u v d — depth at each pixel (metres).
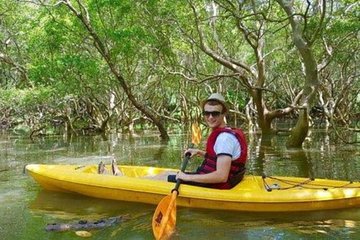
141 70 22.28
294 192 4.95
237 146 4.99
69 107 22.83
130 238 4.07
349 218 4.63
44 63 16.55
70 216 4.79
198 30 14.59
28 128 26.27
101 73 17.61
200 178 4.90
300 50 10.98
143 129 22.52
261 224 4.44
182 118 24.44
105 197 5.43
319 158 9.52
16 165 9.16
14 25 23.64
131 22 15.38
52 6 14.13
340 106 21.89
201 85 22.83
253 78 16.47
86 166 6.16
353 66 23.31
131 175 6.34
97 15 15.38
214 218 4.64
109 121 22.73
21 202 5.41
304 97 11.45
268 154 10.42
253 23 18.52
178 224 4.45
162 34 16.19
